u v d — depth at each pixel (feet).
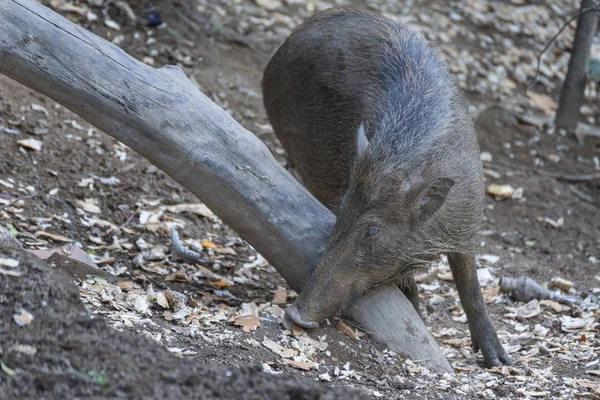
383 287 28.96
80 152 41.47
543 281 41.29
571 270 43.39
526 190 52.19
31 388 16.96
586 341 32.86
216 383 18.25
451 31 69.05
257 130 50.03
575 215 50.47
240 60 57.00
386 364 27.22
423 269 29.68
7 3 25.91
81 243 33.55
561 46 71.26
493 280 40.60
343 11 34.71
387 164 27.14
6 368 17.40
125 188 40.24
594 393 26.37
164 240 36.81
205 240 38.27
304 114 34.47
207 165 27.68
